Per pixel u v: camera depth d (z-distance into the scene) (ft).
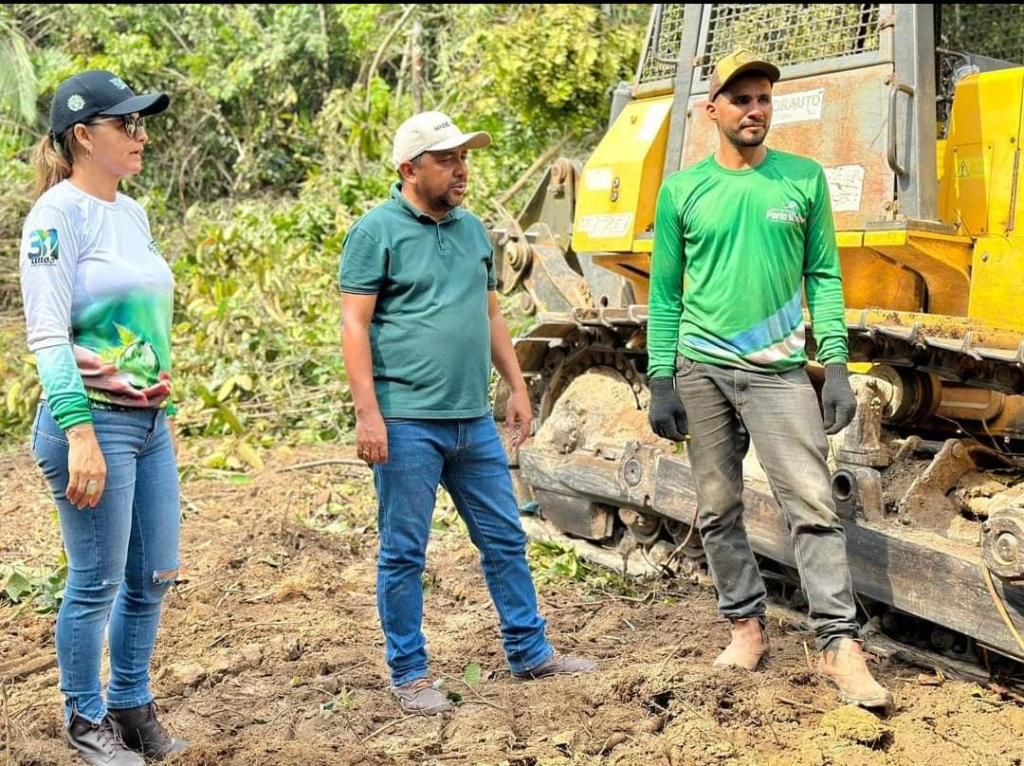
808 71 15.21
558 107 34.32
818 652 13.24
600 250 17.70
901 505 13.38
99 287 10.22
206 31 52.70
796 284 12.28
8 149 40.83
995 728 11.60
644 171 17.19
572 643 14.47
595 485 17.15
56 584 16.65
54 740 11.78
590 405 17.97
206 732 11.92
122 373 10.34
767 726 11.65
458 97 40.34
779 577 15.42
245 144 50.62
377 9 47.52
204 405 25.12
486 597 16.30
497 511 12.80
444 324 12.16
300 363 27.99
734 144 12.17
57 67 47.75
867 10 14.90
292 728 11.98
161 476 10.93
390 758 11.09
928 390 14.33
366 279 12.00
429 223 12.25
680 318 12.83
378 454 12.02
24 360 26.76
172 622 15.46
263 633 14.99
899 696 12.39
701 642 14.10
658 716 11.93
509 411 13.38
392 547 12.35
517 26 34.71
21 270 10.03
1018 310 14.01
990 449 14.15
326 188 37.81
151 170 50.21
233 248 31.99
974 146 14.34
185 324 29.68
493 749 11.30
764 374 12.20
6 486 22.63
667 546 16.90
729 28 16.52
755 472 15.67
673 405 12.56
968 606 12.13
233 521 20.27
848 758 10.87
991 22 18.81
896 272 14.97
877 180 14.48
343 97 41.01
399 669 12.50
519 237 22.15
